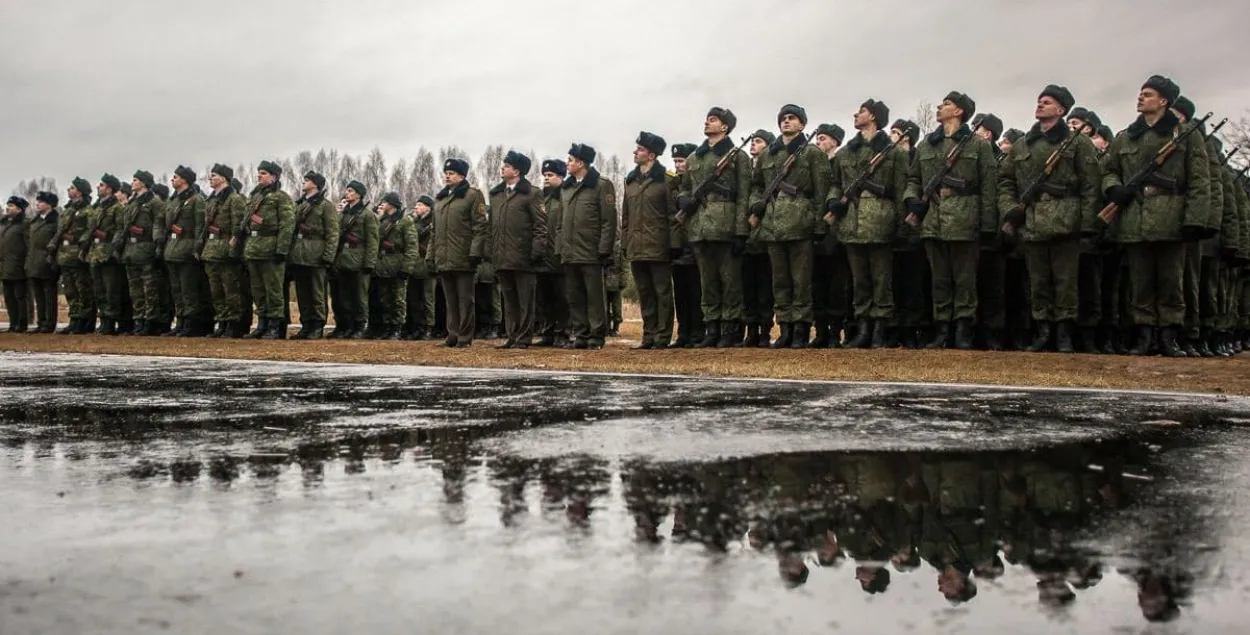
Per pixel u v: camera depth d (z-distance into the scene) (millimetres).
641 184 10844
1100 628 1526
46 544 2100
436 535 2170
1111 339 10594
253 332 14445
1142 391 6223
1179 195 8797
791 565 1912
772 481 2871
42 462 3244
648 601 1665
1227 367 7473
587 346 11305
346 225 14898
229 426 4242
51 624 1551
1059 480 2900
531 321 11539
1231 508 2480
